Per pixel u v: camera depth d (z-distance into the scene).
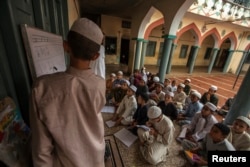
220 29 9.03
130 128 2.73
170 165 2.07
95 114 0.66
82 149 0.67
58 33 2.32
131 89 2.92
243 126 1.85
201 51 14.09
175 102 3.77
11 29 0.86
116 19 9.52
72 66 0.63
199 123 2.51
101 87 0.67
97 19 9.36
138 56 7.28
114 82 4.18
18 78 0.96
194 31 8.27
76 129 0.63
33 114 0.58
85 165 0.70
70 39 0.59
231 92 6.63
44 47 1.43
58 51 2.01
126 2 6.07
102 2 6.28
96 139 0.72
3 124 0.70
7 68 0.88
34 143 0.61
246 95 2.22
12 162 0.69
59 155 0.66
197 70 11.82
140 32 6.78
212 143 1.85
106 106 3.55
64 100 0.58
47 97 0.57
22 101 1.00
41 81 0.59
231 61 12.11
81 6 7.36
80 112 0.62
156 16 7.03
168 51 4.58
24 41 1.02
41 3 1.45
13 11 0.90
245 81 2.24
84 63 0.63
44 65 1.38
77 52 0.60
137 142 2.43
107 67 9.19
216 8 6.77
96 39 0.60
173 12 4.06
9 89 0.87
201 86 7.18
